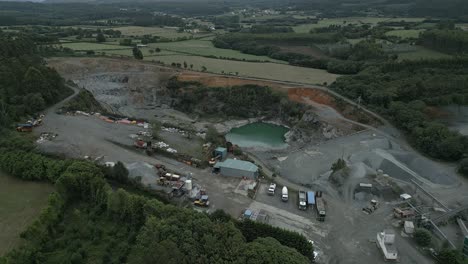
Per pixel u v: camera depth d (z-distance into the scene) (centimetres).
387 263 6762
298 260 5778
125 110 16225
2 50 15138
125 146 10788
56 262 6338
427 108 13612
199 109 16238
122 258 6381
